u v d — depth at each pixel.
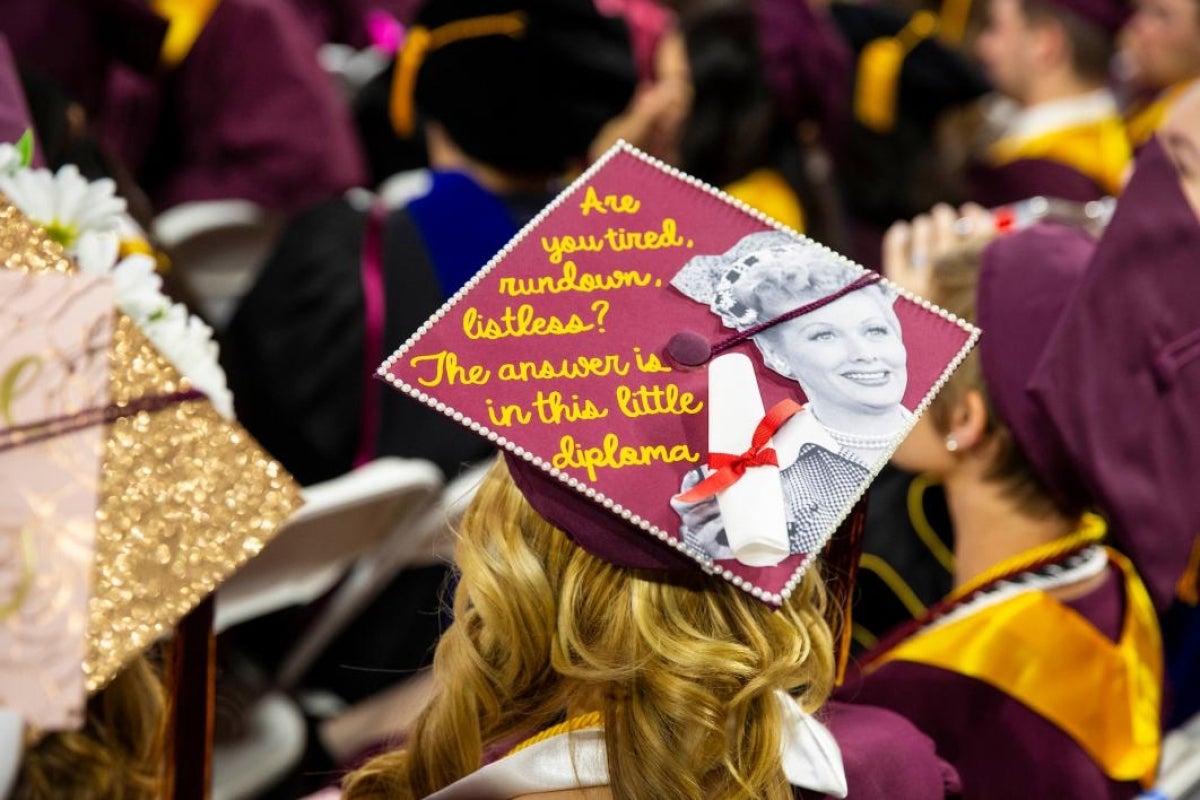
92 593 1.15
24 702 1.09
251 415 2.70
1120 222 1.70
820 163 3.89
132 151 3.62
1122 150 3.70
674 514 1.28
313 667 2.54
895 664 1.78
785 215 3.76
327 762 2.39
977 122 4.14
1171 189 1.73
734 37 3.64
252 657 2.52
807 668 1.36
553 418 1.32
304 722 2.36
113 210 1.35
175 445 1.22
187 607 1.19
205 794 1.41
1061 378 1.67
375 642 2.53
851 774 1.42
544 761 1.31
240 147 3.65
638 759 1.27
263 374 2.67
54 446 1.14
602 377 1.33
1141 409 1.69
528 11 2.71
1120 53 5.04
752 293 1.38
